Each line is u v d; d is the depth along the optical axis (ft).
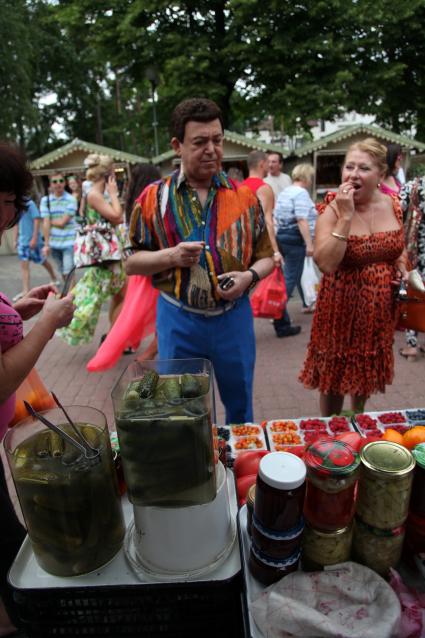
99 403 11.68
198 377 3.74
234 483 5.00
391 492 3.49
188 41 54.44
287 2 50.31
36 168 51.90
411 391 11.43
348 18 50.65
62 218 21.80
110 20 58.18
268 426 6.97
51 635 4.04
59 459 3.49
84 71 101.91
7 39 69.87
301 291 18.08
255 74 56.59
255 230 6.69
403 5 51.83
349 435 5.26
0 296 4.47
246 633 3.48
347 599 3.40
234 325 6.84
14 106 71.82
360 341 7.50
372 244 7.11
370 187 6.91
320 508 3.53
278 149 52.16
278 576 3.61
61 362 14.35
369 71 54.03
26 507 3.57
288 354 14.24
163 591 3.79
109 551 3.95
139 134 101.30
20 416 5.71
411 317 7.37
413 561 3.92
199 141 5.87
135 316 11.79
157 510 3.66
